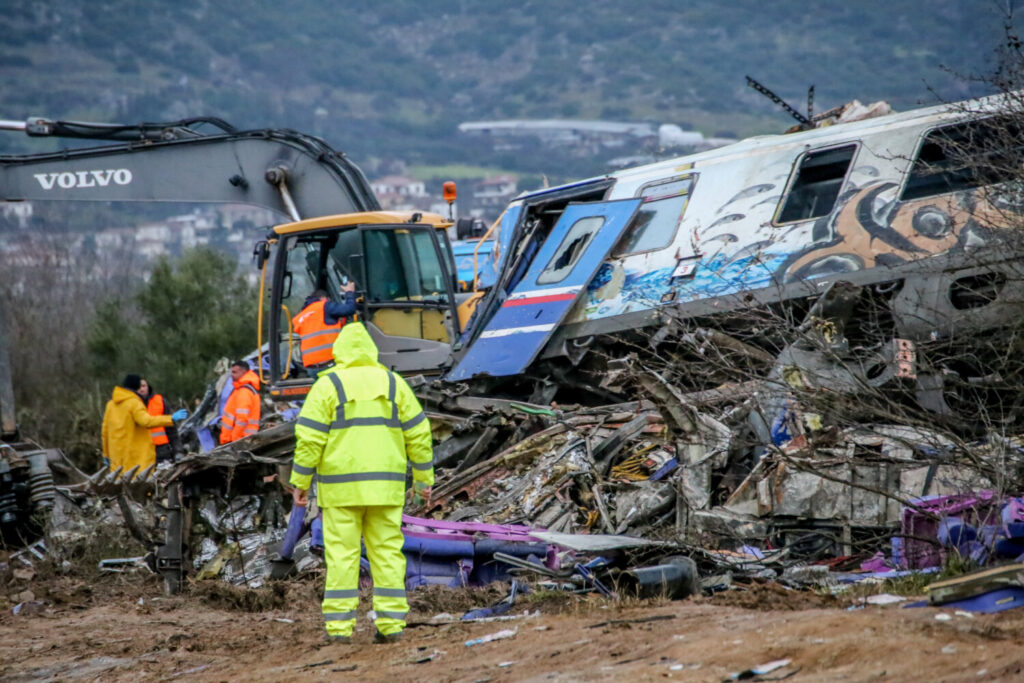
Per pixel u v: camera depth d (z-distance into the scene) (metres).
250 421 44.56
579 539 22.12
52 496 41.28
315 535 30.09
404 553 26.23
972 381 27.25
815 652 15.03
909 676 13.72
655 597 20.72
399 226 43.06
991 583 16.72
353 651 20.42
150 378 84.50
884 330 32.19
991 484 22.53
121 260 125.50
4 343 47.66
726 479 26.30
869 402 26.38
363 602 26.05
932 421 25.56
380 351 42.53
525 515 29.22
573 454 30.27
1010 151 26.94
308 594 28.69
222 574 32.31
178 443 50.34
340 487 21.05
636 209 38.25
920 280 31.34
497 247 42.47
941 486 23.52
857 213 33.59
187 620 27.48
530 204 41.84
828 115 41.53
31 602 30.52
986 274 30.39
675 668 15.30
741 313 32.38
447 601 24.30
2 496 40.66
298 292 43.84
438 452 35.88
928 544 22.05
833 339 28.97
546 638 18.48
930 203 32.50
